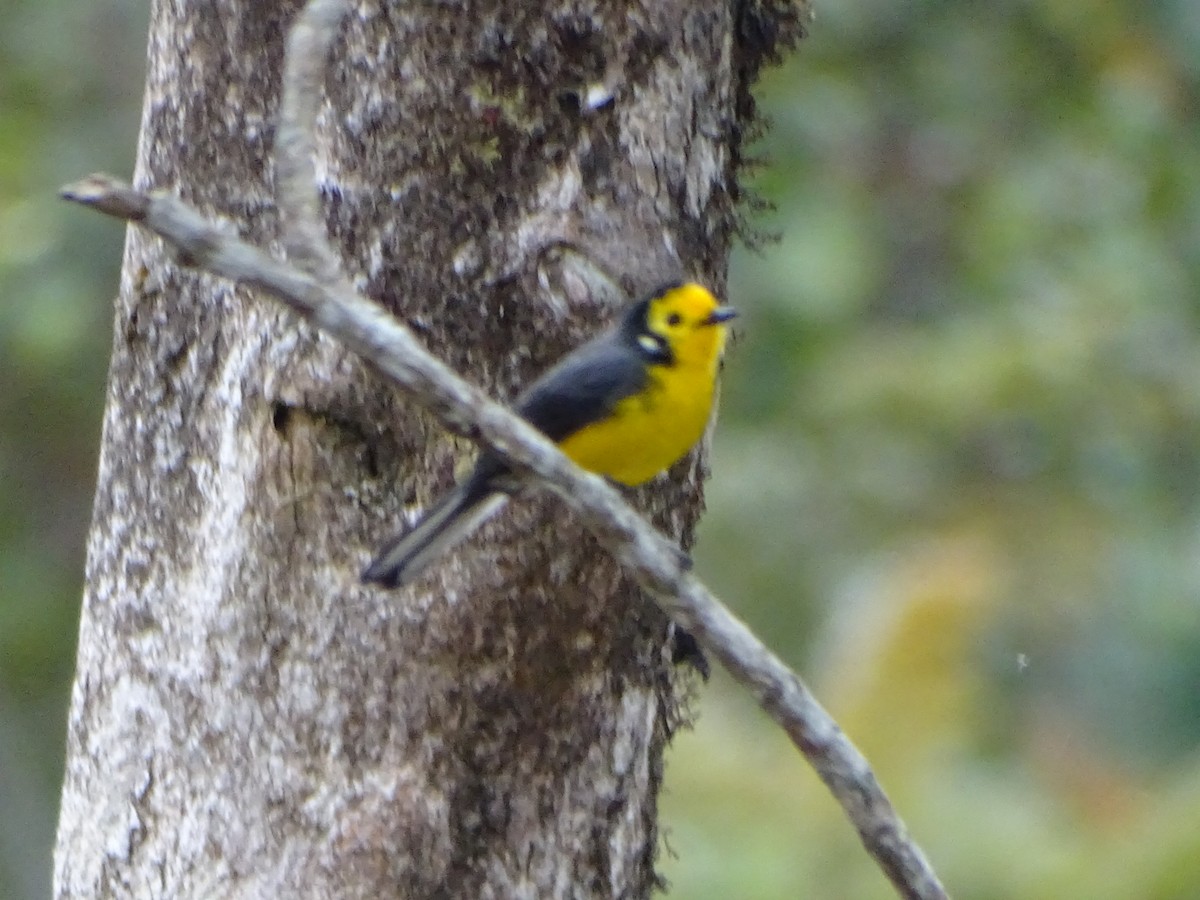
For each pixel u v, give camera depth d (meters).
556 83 8.42
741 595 18.23
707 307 8.49
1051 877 13.30
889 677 13.37
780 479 18.09
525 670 8.37
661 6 8.62
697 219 8.95
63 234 17.41
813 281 17.42
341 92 8.34
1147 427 18.16
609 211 8.54
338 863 8.19
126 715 8.53
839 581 17.70
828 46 17.88
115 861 8.47
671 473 9.09
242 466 8.30
